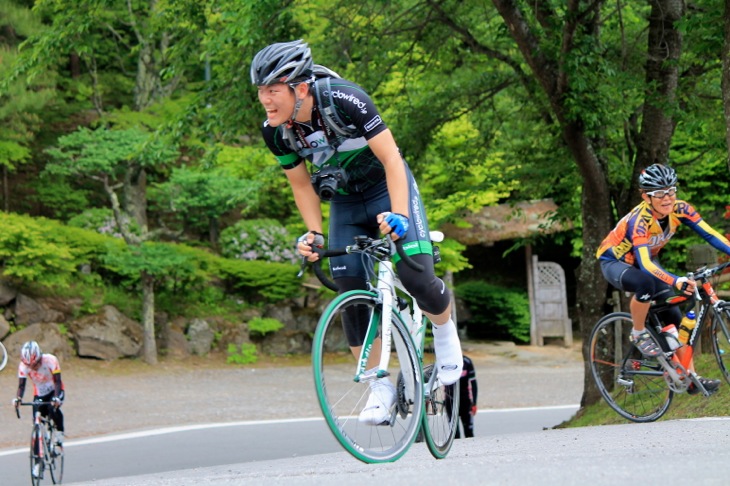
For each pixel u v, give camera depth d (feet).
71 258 73.20
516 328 97.71
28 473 38.42
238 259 90.38
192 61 49.19
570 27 36.04
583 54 36.63
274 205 101.45
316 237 13.52
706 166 71.26
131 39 100.27
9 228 69.87
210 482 12.79
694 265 35.63
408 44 49.01
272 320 82.79
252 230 91.40
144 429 50.42
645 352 24.63
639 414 26.22
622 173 43.98
